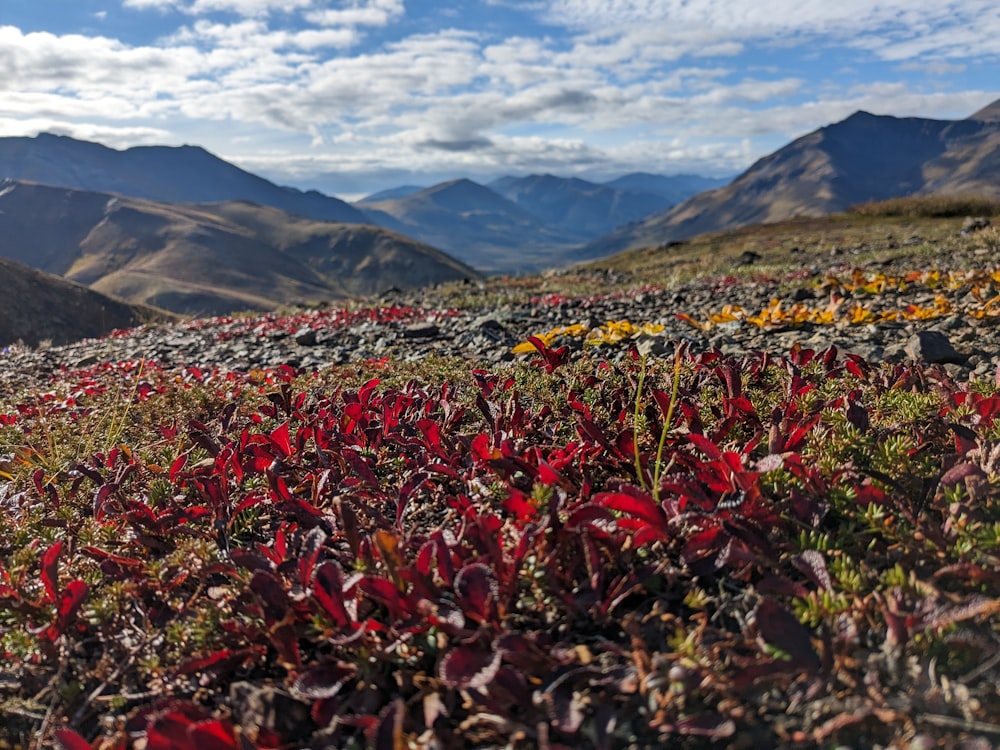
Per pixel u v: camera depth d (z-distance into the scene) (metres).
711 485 0.37
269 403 0.74
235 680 0.33
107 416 0.76
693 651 0.29
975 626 0.30
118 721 0.31
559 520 0.35
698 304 1.51
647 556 0.36
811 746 0.26
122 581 0.41
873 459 0.41
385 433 0.54
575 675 0.30
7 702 0.34
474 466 0.43
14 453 0.64
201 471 0.51
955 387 0.49
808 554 0.32
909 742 0.25
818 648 0.29
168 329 2.08
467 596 0.31
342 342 1.33
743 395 0.55
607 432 0.49
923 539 0.34
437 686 0.30
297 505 0.43
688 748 0.27
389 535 0.32
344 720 0.28
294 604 0.34
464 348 1.08
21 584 0.39
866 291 1.35
